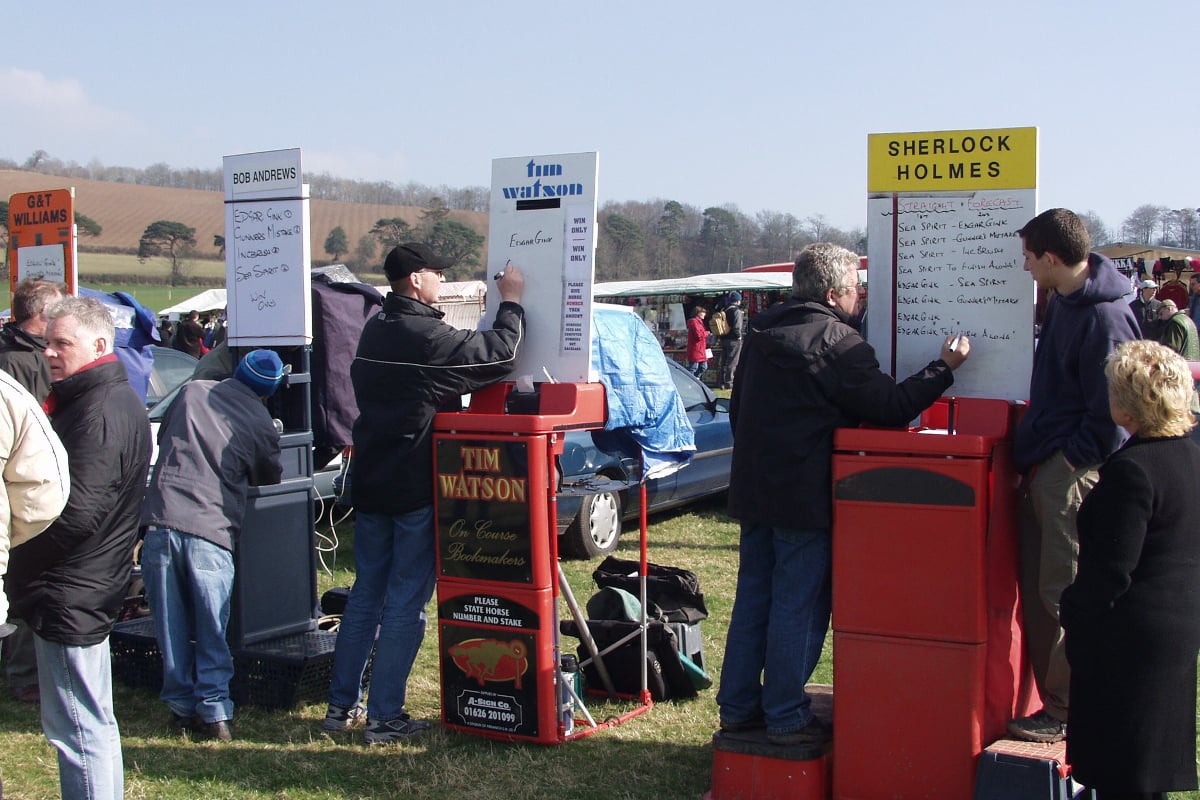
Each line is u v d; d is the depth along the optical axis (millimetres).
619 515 8102
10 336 5062
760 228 50375
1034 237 3367
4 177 65062
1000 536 3467
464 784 4008
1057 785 3229
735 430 3877
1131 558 2834
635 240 47500
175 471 4504
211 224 63531
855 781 3570
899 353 3771
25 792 4027
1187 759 2904
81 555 3324
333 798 3922
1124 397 2941
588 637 4828
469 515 4301
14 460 2961
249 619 5039
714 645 5785
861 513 3525
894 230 3758
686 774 4102
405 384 4289
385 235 54531
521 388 4461
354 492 4477
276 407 5418
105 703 3432
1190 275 17625
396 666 4414
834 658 3594
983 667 3416
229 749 4398
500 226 4500
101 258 55812
